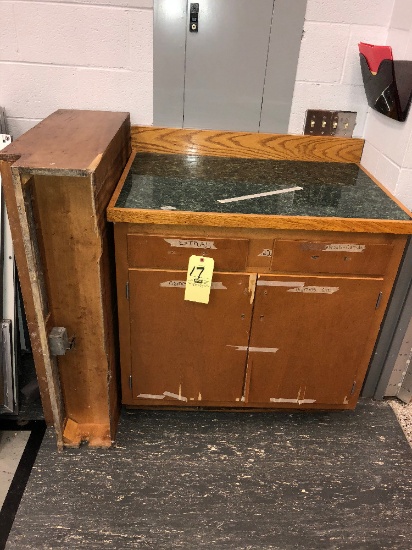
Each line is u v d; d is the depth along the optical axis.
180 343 1.65
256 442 1.76
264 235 1.46
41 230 1.32
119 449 1.70
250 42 1.72
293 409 1.89
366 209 1.50
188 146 1.89
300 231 1.45
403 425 1.87
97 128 1.55
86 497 1.53
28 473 1.59
